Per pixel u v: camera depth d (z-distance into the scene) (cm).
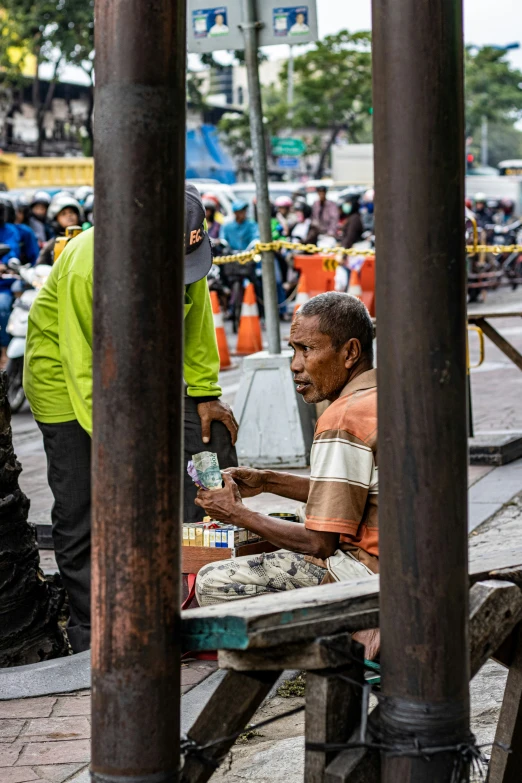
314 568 386
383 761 241
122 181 233
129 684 237
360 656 258
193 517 535
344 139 6469
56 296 484
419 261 231
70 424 491
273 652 249
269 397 862
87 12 4334
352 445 352
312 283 1905
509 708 299
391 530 237
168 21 234
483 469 829
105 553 237
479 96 7900
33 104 4997
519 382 1263
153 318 235
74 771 360
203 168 4419
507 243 2877
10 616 482
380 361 238
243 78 7975
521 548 325
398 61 229
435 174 230
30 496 823
